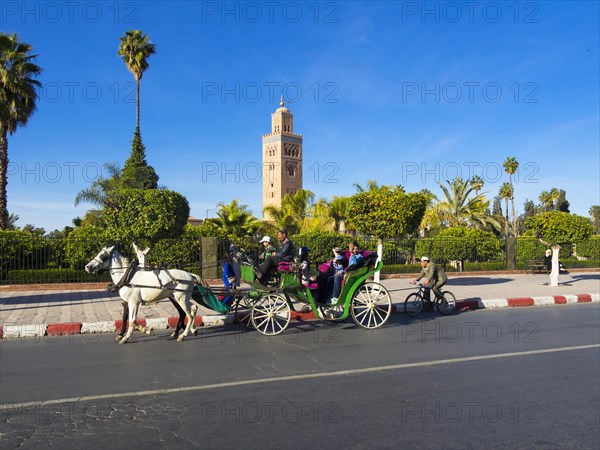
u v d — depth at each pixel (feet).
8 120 85.87
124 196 50.01
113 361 26.14
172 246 67.51
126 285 31.30
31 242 62.75
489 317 42.60
